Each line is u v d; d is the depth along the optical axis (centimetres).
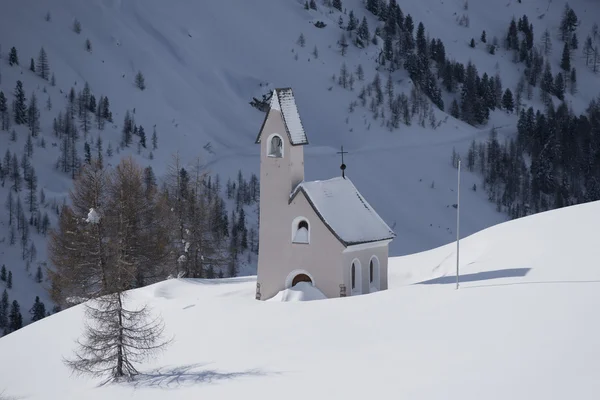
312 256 9406
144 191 13738
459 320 6931
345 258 9275
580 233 9350
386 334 6994
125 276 11206
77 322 9556
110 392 6906
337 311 8050
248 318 8350
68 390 7512
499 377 5334
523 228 10338
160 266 13162
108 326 7450
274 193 9644
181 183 13725
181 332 8350
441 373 5634
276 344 7344
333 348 6875
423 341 6556
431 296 7894
